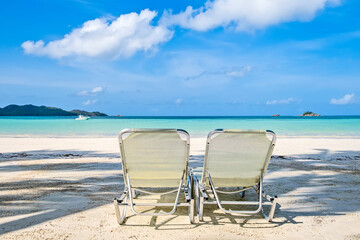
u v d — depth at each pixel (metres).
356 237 2.65
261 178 3.16
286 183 4.83
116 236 2.64
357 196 4.04
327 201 3.80
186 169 3.09
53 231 2.72
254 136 2.87
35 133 17.39
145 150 2.90
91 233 2.70
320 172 5.76
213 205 3.71
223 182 3.25
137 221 3.04
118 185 4.56
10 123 31.56
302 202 3.76
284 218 3.16
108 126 25.95
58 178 5.04
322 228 2.87
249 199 3.96
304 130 20.31
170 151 2.92
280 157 7.79
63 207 3.44
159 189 4.47
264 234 2.71
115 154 8.19
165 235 2.67
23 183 4.64
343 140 12.64
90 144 10.88
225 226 2.92
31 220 3.00
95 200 3.74
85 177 5.14
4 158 7.35
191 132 18.73
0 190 4.20
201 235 2.67
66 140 12.50
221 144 2.92
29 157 7.54
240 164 3.07
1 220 2.99
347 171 5.87
